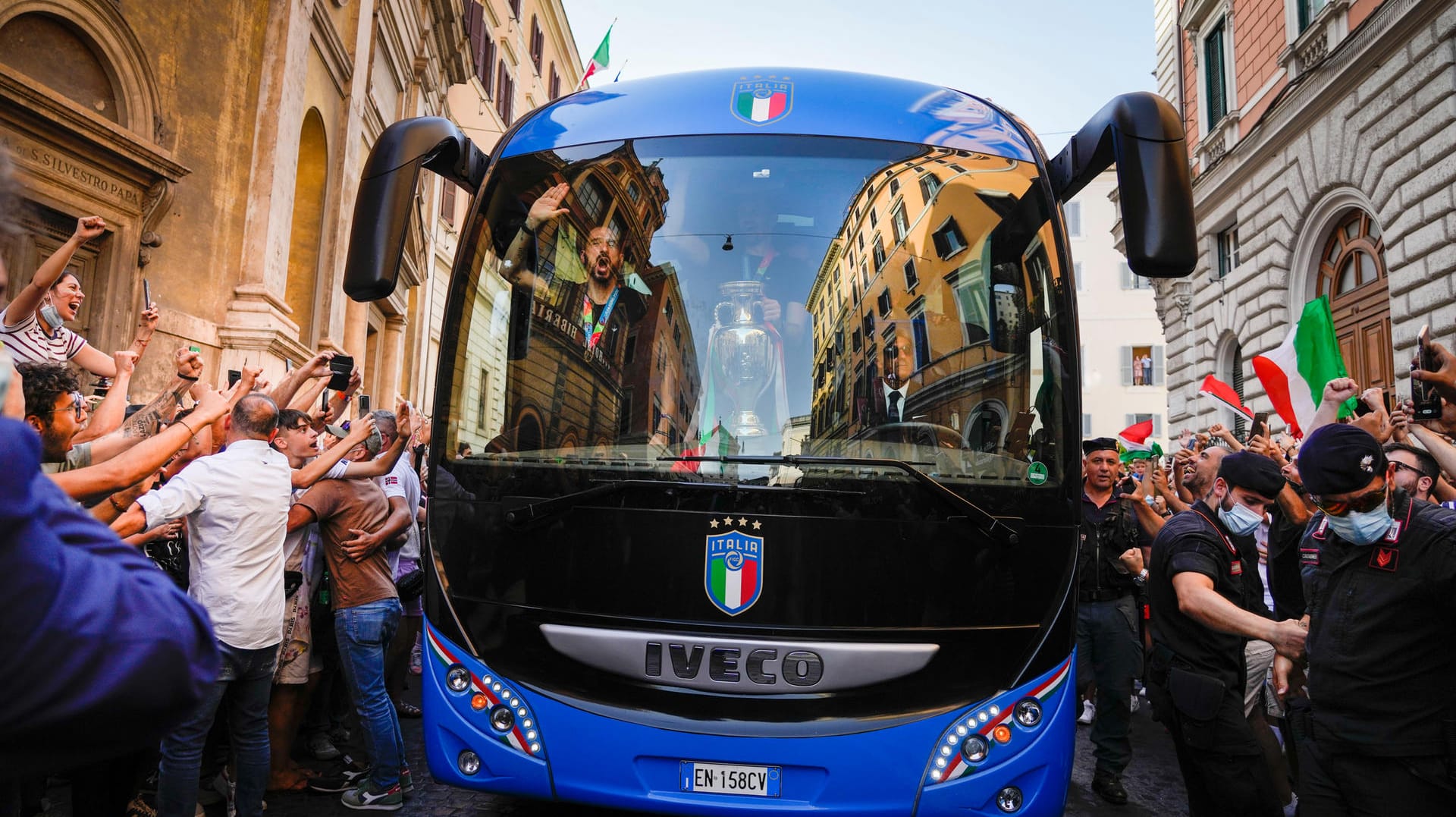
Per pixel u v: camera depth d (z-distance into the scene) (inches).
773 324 147.5
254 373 151.1
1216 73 721.0
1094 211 1708.9
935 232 152.5
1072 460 143.6
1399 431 171.5
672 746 132.6
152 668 35.6
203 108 382.6
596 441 144.4
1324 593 116.9
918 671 133.6
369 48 560.1
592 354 149.3
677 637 135.3
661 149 161.3
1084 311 1695.4
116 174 325.7
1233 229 687.1
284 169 415.2
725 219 154.3
